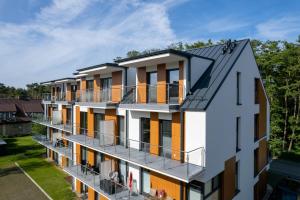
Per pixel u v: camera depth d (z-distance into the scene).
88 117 19.50
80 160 20.53
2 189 21.11
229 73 12.77
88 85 20.66
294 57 31.69
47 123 27.48
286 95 32.34
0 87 103.38
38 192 20.34
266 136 19.88
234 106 13.53
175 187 11.88
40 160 30.14
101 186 14.79
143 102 13.98
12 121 51.38
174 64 12.56
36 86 94.75
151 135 13.45
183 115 11.64
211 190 11.70
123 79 16.02
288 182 18.61
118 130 16.28
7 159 30.78
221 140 12.09
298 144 33.66
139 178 14.13
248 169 15.68
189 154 11.33
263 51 34.62
